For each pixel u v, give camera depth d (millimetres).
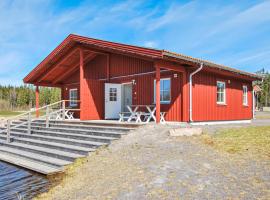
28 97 63750
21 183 6270
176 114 11539
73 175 6223
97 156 7348
